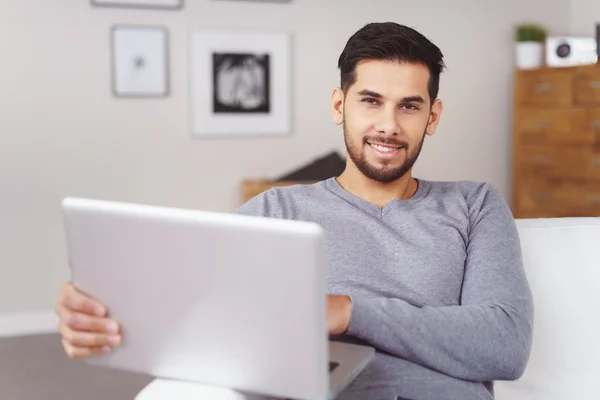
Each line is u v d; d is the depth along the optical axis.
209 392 1.12
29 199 3.93
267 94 4.24
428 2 4.51
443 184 1.57
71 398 2.96
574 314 1.60
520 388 1.57
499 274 1.37
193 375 1.12
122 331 1.15
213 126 4.17
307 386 1.02
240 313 1.03
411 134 1.45
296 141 4.33
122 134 4.03
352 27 4.37
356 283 1.42
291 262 0.97
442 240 1.44
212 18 4.11
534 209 4.49
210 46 4.12
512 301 1.32
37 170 3.92
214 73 4.14
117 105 4.01
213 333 1.06
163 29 4.03
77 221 1.11
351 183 1.53
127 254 1.08
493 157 4.77
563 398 1.58
